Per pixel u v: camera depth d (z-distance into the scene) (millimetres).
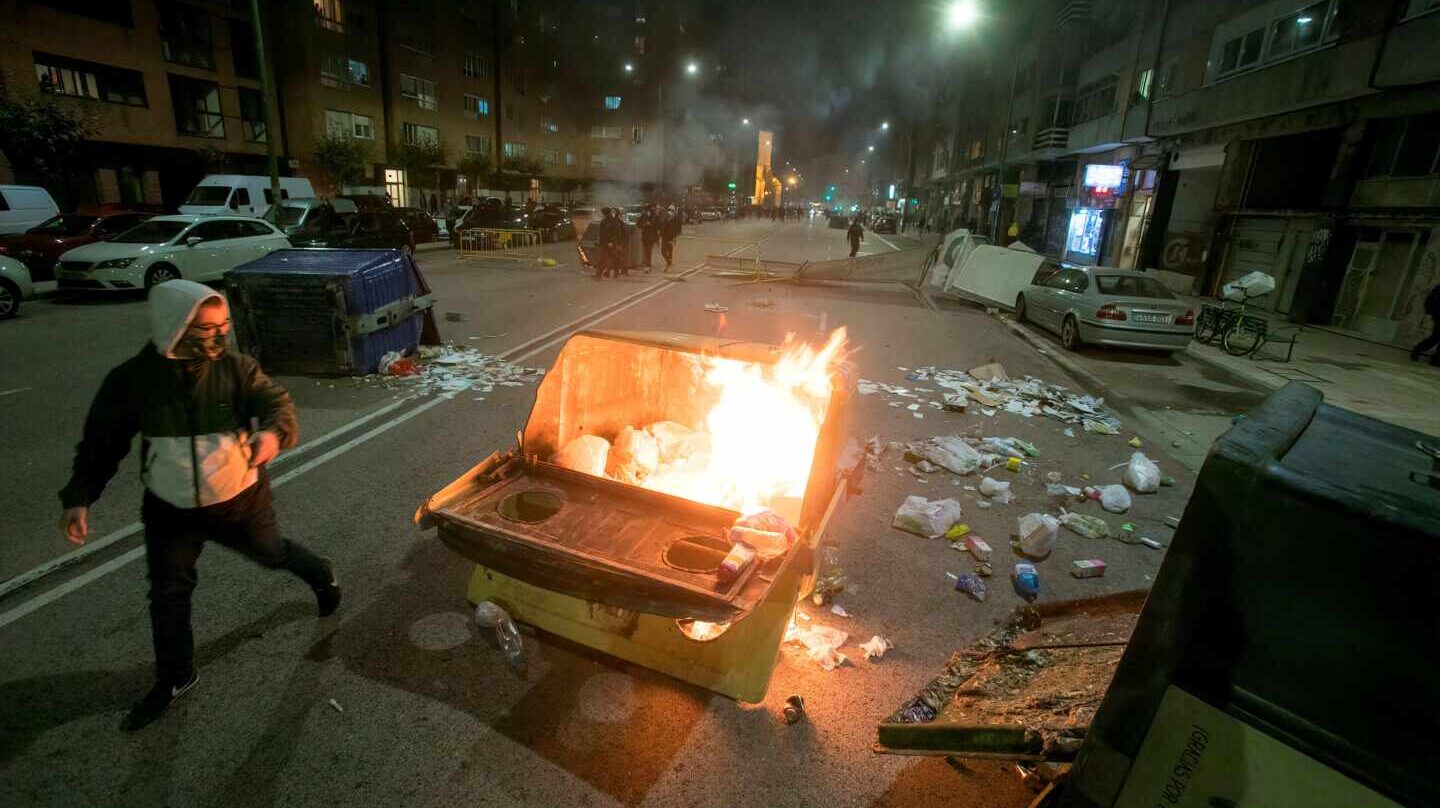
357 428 6316
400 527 4473
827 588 3938
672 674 3070
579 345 3854
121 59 23891
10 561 3902
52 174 19969
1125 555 4688
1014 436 7062
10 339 9250
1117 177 25375
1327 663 1381
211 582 3748
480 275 18297
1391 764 1323
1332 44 14461
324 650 3260
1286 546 1398
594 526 3049
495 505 3168
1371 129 14172
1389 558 1283
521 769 2668
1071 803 1780
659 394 4336
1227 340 12133
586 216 38562
